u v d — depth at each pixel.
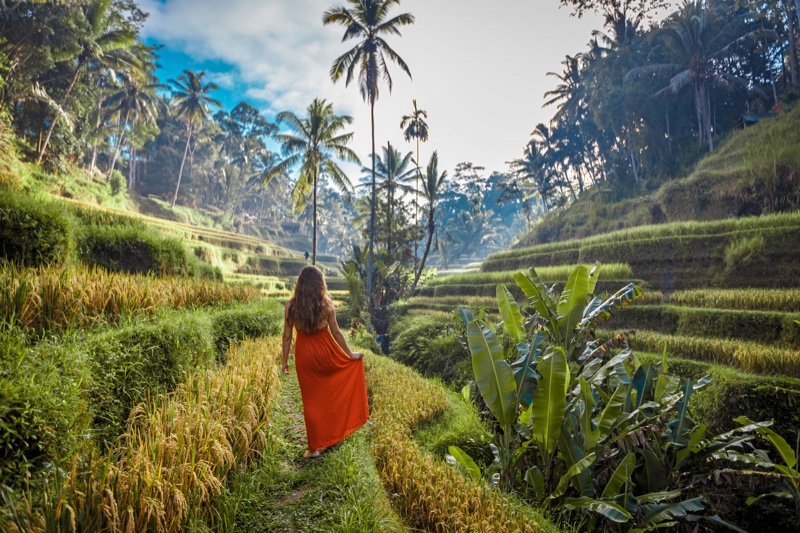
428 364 13.83
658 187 37.41
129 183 59.34
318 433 3.92
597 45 42.50
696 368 10.64
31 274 5.09
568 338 6.75
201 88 54.28
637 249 22.03
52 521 2.05
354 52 25.81
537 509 4.93
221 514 2.85
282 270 48.44
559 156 51.22
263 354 6.71
